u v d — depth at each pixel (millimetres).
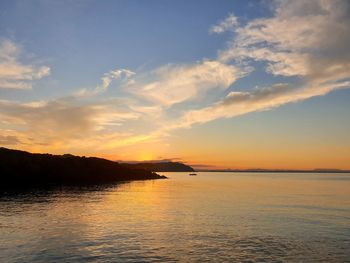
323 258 31812
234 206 73688
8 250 32594
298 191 129750
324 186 174125
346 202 84875
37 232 40844
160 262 30062
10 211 57406
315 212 64312
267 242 37875
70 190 107500
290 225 49094
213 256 32031
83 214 56531
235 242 37750
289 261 30750
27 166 136875
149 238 39188
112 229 44125
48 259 30125
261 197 98812
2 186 112688
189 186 161000
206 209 67625
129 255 32000
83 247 34469
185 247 35281
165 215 58188
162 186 155250
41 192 96062
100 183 154125
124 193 105188
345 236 41375
